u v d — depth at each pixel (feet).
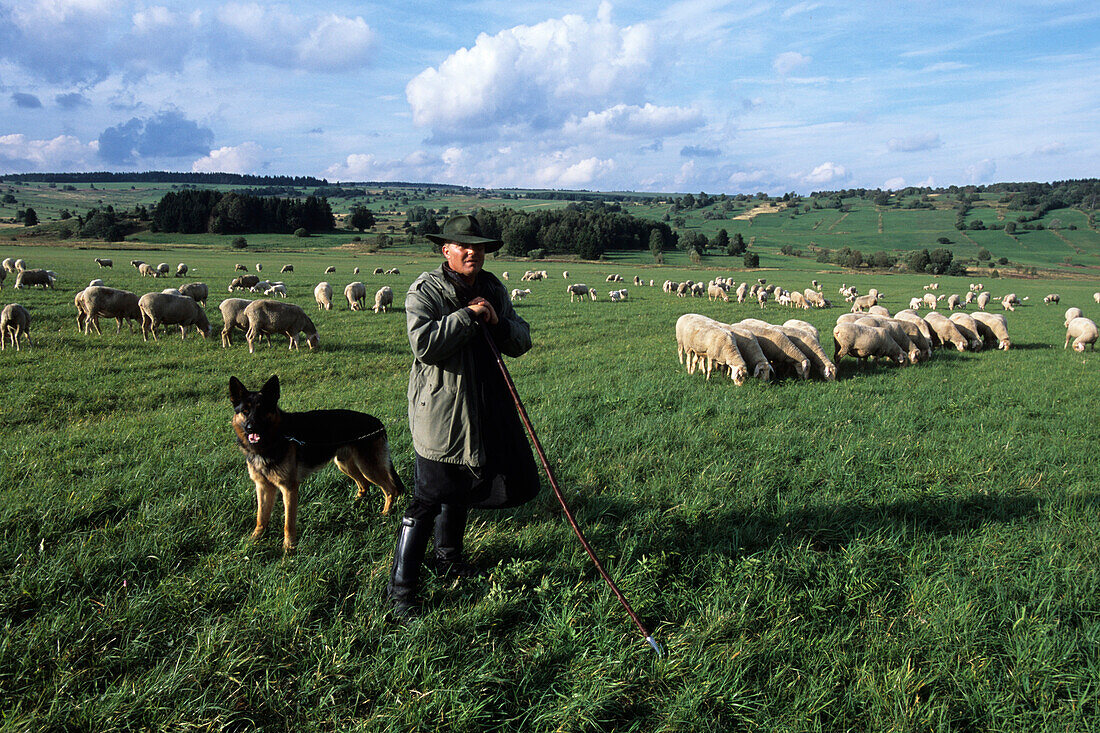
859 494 18.49
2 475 17.40
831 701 9.62
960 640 11.18
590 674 9.99
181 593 11.57
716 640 11.09
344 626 11.02
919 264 320.91
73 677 9.41
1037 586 13.17
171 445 21.93
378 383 38.88
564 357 51.16
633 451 22.27
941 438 25.84
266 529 14.76
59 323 59.98
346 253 327.88
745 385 38.01
